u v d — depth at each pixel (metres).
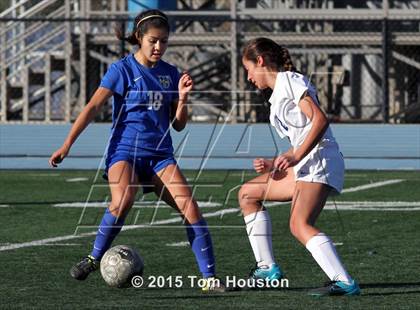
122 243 28.98
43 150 60.56
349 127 59.66
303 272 24.06
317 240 20.56
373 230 31.78
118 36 22.30
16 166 56.00
